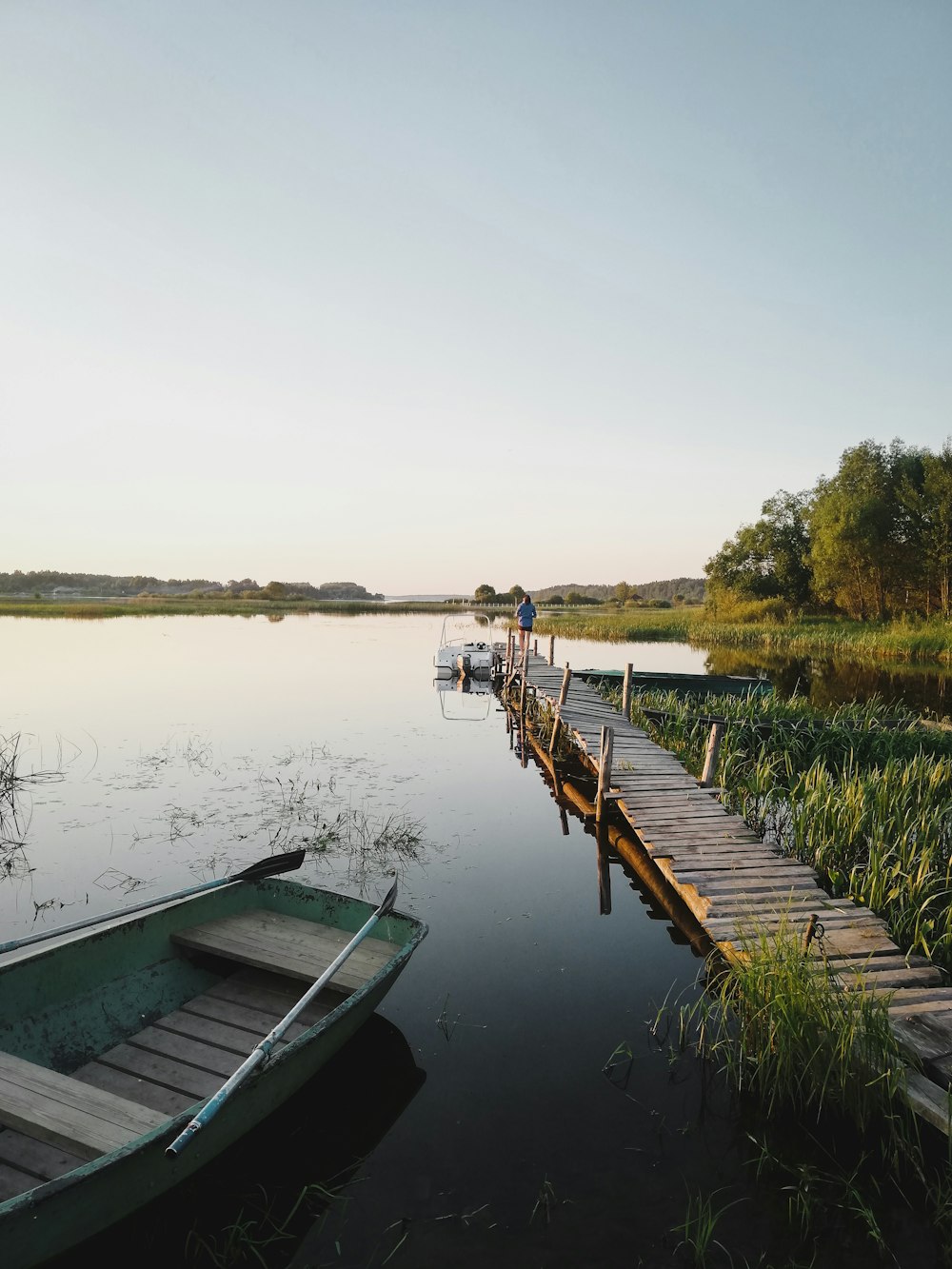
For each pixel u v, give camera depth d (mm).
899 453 39500
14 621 49750
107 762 12008
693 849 7027
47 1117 3330
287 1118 4113
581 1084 4379
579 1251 3250
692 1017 5090
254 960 4828
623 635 38562
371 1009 4586
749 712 13586
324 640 36375
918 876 6270
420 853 8070
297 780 11016
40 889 7051
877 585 39438
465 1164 3770
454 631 42156
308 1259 3227
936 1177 3643
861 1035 4062
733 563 47406
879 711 14242
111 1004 4582
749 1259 3203
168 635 38875
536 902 6945
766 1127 4027
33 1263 2809
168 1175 3240
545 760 12672
